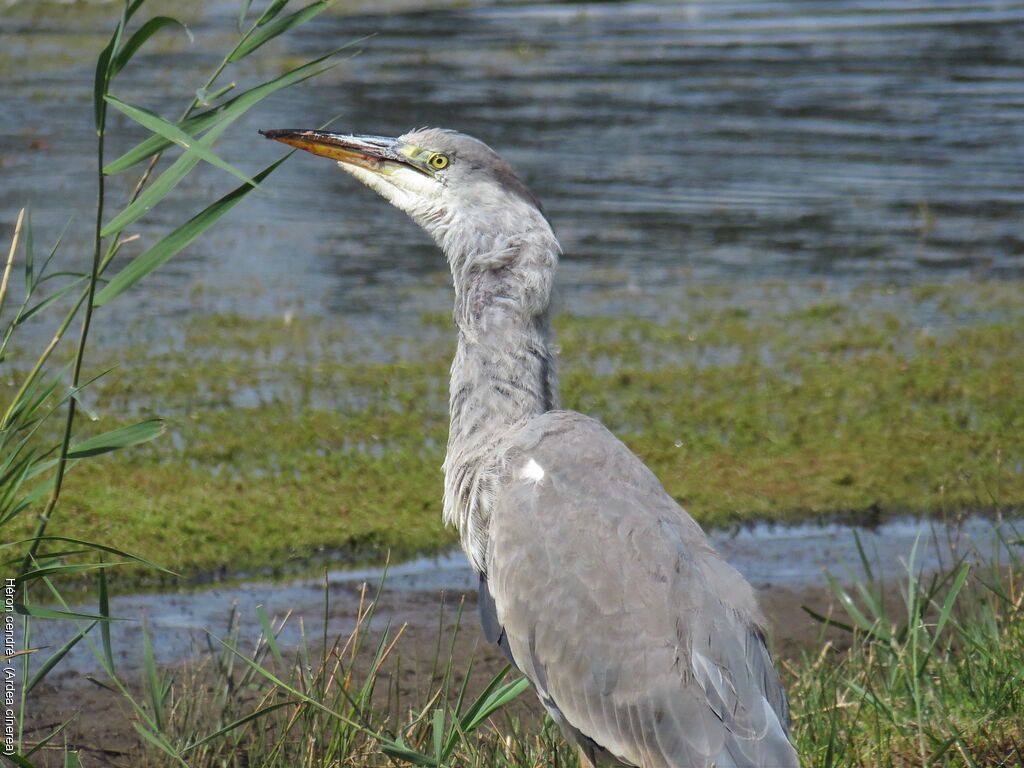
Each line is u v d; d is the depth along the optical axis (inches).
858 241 800.3
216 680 324.8
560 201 864.3
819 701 299.7
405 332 636.7
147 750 301.3
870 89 1181.1
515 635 252.4
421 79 1181.1
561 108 1095.0
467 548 280.2
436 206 299.3
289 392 553.0
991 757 276.8
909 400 561.3
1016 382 580.4
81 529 422.9
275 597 399.5
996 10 1571.1
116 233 241.0
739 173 930.7
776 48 1365.7
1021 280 735.7
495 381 281.1
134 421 511.5
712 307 685.3
